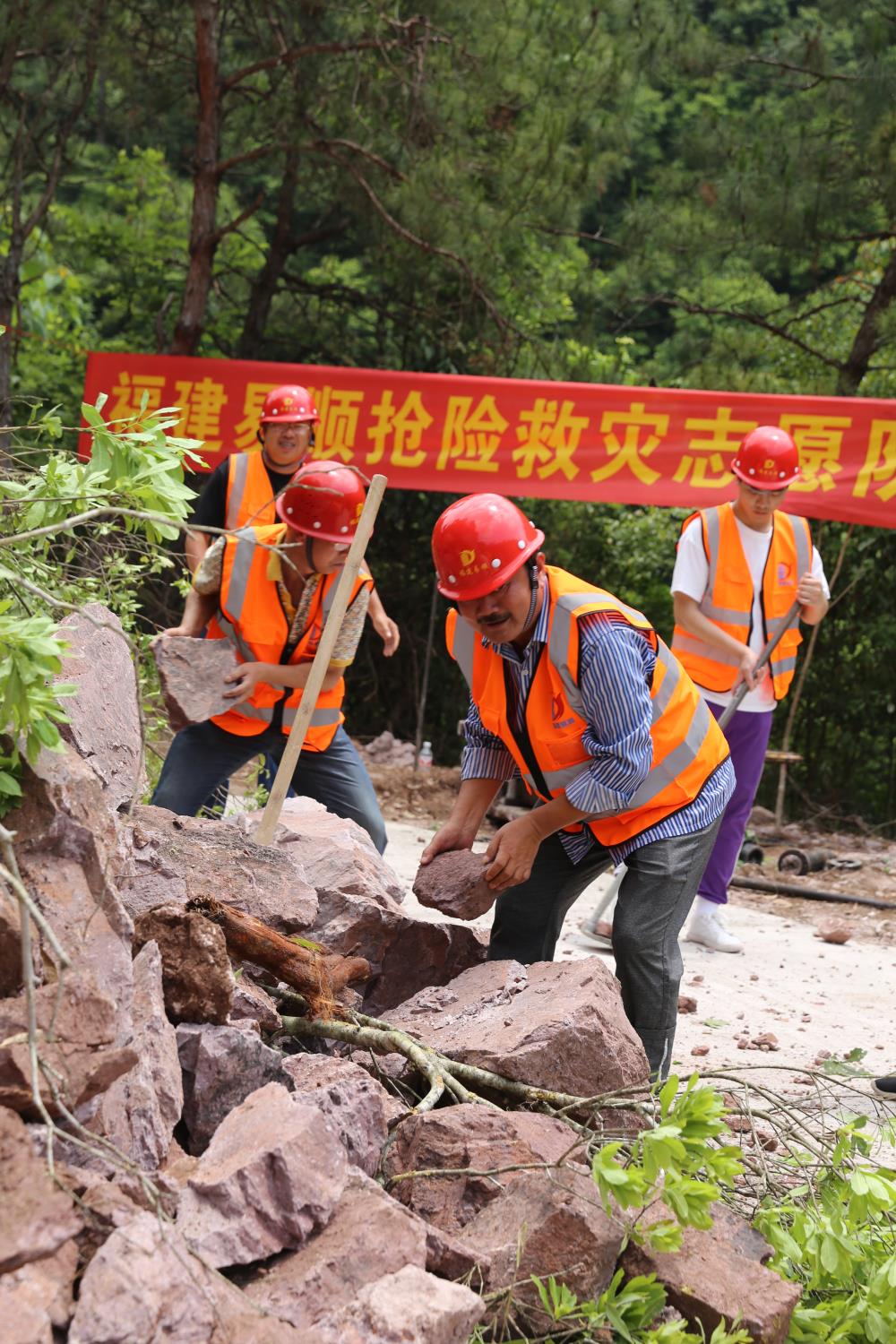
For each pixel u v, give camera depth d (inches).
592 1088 121.9
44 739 99.0
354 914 149.7
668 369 546.6
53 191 481.1
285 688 184.7
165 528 123.2
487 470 362.0
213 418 372.2
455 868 149.1
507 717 146.3
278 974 129.3
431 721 578.9
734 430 349.4
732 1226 113.5
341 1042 131.5
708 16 562.3
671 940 148.4
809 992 227.6
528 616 137.5
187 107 503.5
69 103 490.3
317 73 455.8
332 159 466.3
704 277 534.3
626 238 488.1
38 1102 81.7
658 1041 148.8
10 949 93.7
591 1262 100.1
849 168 444.5
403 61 454.0
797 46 454.6
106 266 641.6
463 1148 109.7
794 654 250.7
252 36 484.4
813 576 246.1
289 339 588.4
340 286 561.3
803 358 490.9
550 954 160.9
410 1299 86.4
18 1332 73.1
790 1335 105.3
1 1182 79.6
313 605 178.4
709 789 151.2
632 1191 98.5
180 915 114.7
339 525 172.6
